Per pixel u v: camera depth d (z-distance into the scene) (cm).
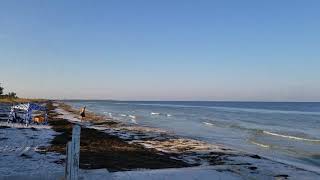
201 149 2688
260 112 10538
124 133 3791
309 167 2117
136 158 2048
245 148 2927
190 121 6159
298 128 4984
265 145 3100
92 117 6462
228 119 6906
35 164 1638
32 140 2589
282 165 2109
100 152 2211
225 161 2177
